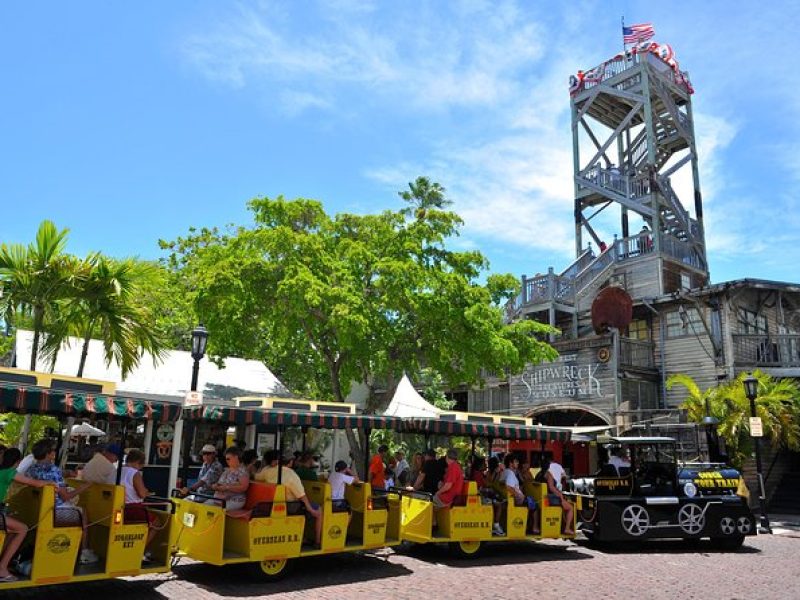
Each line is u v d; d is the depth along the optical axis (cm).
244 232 1841
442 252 2011
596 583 980
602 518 1320
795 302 2614
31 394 743
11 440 1482
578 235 3100
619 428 2131
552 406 2444
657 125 3228
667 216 3086
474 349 1828
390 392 2036
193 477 1645
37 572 739
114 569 803
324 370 2242
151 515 891
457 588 918
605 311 2405
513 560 1168
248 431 1766
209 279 1688
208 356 1970
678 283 2856
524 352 1986
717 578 1049
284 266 1766
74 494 828
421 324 1905
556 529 1278
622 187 2978
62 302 1363
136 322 1393
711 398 2014
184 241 2952
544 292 2775
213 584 907
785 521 1903
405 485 1578
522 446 2362
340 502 1045
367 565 1077
